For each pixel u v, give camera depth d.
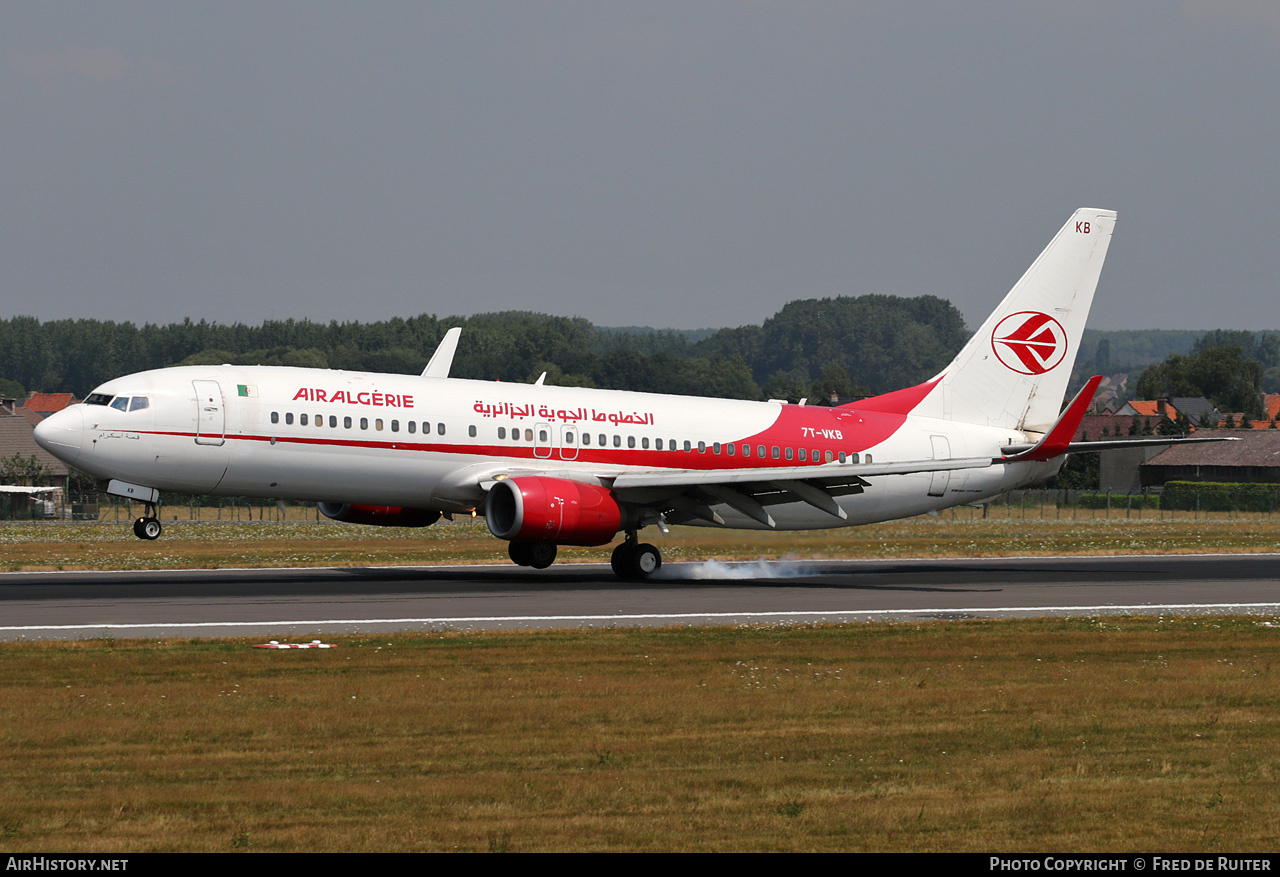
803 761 56.03
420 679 74.94
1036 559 192.38
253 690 71.06
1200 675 79.44
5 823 46.00
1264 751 58.84
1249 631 102.31
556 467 149.12
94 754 56.16
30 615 104.75
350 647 87.31
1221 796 50.94
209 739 59.16
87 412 128.50
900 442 171.50
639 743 59.09
